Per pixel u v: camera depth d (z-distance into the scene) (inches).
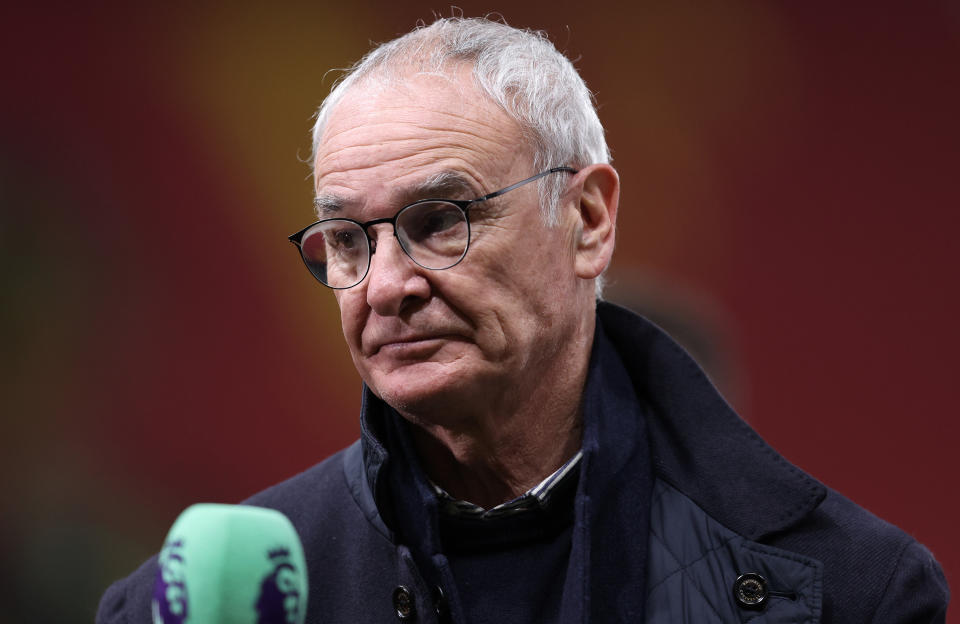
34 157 575.5
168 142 598.2
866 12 626.5
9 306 551.2
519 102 176.6
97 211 582.9
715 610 173.8
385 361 173.5
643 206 621.6
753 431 188.1
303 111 607.5
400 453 187.6
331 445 604.4
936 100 625.0
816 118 628.1
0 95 579.5
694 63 624.1
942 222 625.0
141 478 571.2
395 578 188.4
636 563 180.5
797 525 181.3
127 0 596.7
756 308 623.2
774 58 627.2
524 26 617.6
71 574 530.9
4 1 582.9
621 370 200.2
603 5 620.7
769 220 627.5
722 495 183.5
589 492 179.5
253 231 604.4
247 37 606.9
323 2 606.9
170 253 594.6
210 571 122.4
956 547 607.8
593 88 622.5
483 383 172.7
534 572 182.2
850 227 627.5
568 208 183.0
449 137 169.9
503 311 171.3
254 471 593.6
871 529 180.9
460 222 169.2
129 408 576.1
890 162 627.2
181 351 591.2
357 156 171.3
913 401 620.1
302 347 605.9
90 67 592.1
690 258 622.2
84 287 572.7
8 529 532.1
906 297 625.0
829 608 175.2
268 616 124.1
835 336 625.0
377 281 168.4
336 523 201.0
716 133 625.6
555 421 185.6
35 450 546.3
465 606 181.9
